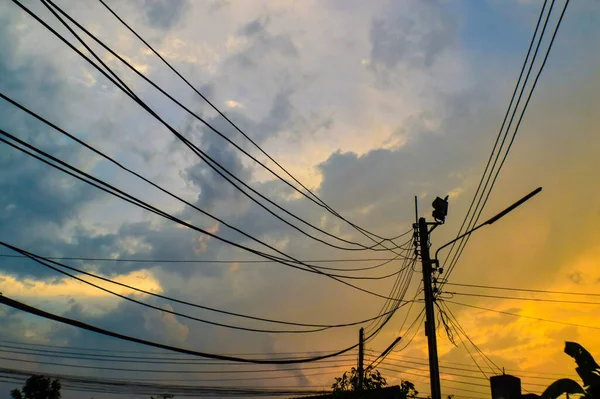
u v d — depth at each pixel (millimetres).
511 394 22391
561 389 10539
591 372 10602
